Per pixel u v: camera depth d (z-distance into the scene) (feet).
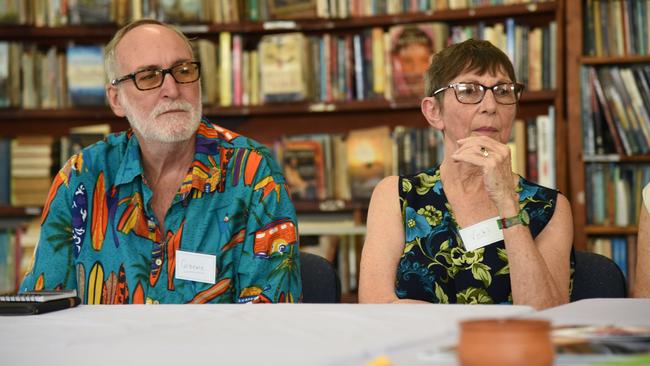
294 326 4.04
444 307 4.69
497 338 2.63
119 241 6.74
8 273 14.16
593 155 12.89
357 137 13.76
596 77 12.91
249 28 14.12
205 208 6.75
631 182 12.92
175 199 6.72
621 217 12.91
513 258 6.17
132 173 6.80
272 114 15.07
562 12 13.23
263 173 6.84
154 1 14.15
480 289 6.59
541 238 6.69
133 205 6.82
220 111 14.14
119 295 6.67
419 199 6.94
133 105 6.88
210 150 6.93
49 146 14.20
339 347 3.40
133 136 7.13
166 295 6.60
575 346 3.14
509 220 6.22
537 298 6.08
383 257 6.77
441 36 13.42
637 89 12.78
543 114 14.06
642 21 12.88
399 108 14.40
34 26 14.46
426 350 3.26
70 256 6.80
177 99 6.84
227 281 6.63
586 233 12.89
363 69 13.76
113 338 3.87
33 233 13.92
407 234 6.87
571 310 4.43
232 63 14.21
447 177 6.93
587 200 13.00
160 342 3.69
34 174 14.21
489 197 6.55
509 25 13.32
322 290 6.98
